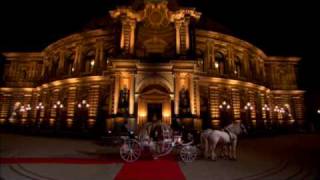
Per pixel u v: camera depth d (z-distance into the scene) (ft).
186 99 121.70
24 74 184.03
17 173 41.60
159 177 38.60
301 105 184.14
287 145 85.97
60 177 38.55
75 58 156.87
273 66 193.06
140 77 127.85
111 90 127.65
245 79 161.07
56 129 145.18
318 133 154.92
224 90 150.20
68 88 152.66
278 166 47.21
